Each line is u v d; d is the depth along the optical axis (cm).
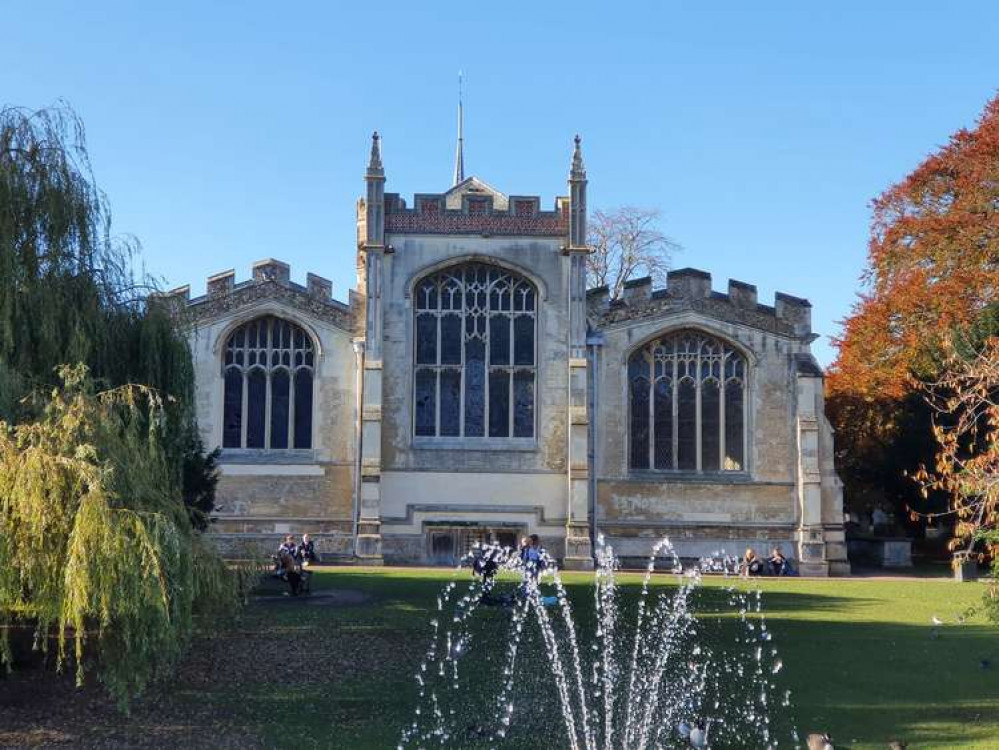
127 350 2034
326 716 1631
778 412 4328
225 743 1479
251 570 1955
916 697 1791
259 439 4231
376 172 4219
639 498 4275
